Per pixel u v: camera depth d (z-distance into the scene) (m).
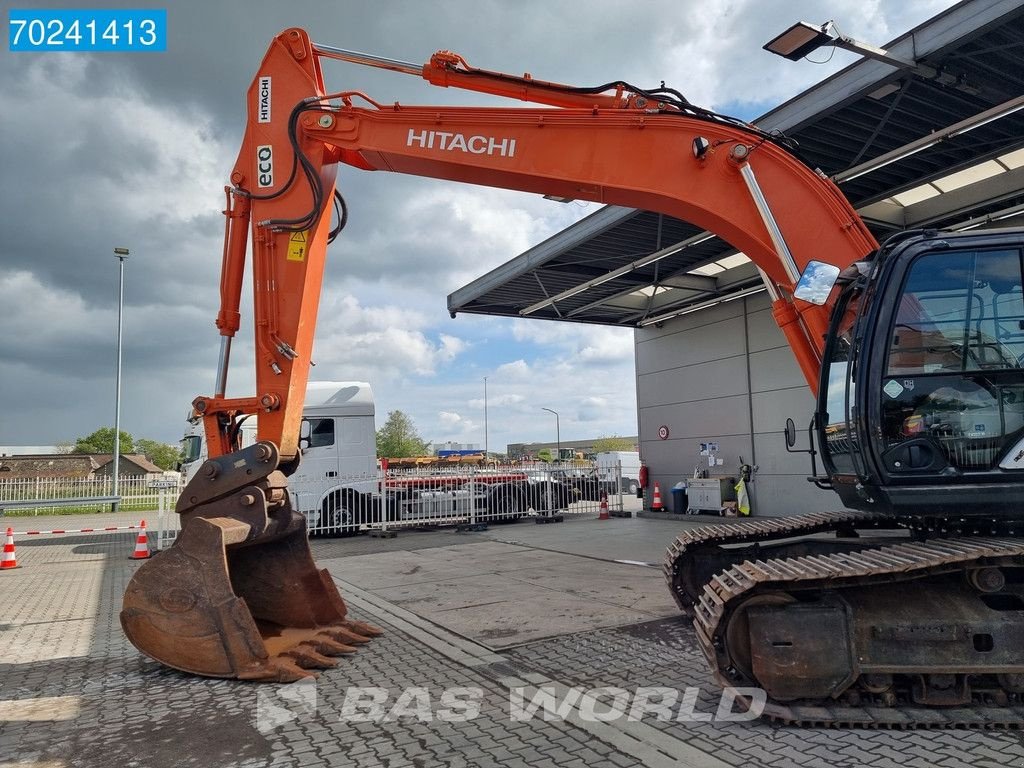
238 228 6.28
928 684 4.23
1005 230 4.52
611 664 5.44
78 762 3.88
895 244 4.70
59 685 5.24
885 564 4.12
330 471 15.49
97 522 23.19
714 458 16.50
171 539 13.58
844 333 5.24
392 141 6.29
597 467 19.66
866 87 8.00
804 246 5.59
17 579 10.41
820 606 4.26
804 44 7.21
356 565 11.12
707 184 5.88
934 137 8.73
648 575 9.34
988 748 3.75
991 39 7.23
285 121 6.31
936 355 4.50
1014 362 4.45
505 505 17.36
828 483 5.61
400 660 5.70
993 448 4.43
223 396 6.20
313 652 5.62
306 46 6.37
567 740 4.04
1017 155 9.99
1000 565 4.17
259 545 6.48
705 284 15.90
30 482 27.64
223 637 5.29
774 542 6.84
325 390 15.74
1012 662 4.14
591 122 6.10
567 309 17.45
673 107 6.12
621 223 11.66
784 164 5.71
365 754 3.91
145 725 4.41
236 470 5.70
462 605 7.75
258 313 6.12
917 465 4.45
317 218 6.14
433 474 16.92
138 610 5.48
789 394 14.70
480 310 17.34
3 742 4.17
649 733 4.09
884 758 3.64
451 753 3.90
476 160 6.21
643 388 18.81
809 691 4.20
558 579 9.22
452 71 6.26
